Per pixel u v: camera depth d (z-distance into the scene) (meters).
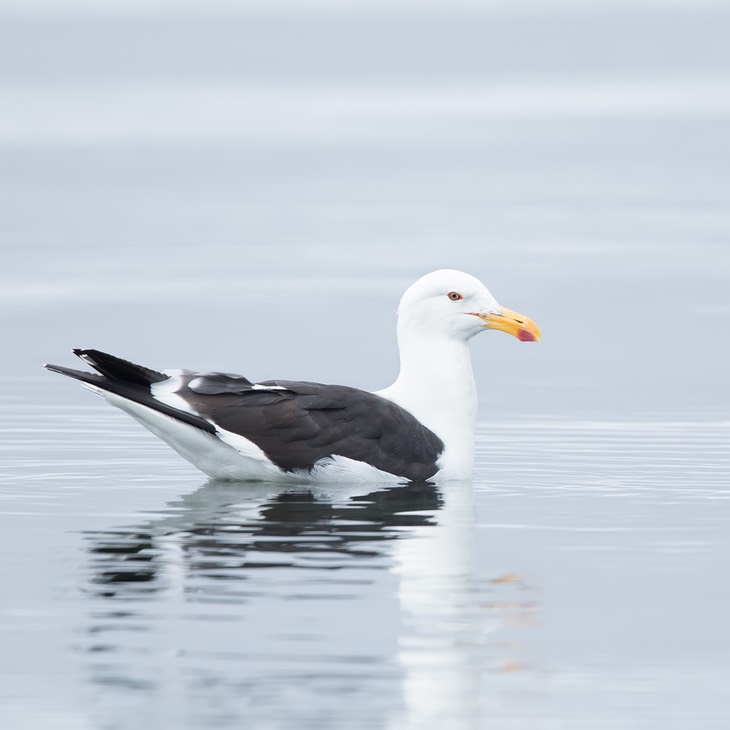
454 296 16.25
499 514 14.36
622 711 9.55
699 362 26.34
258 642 10.53
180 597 11.47
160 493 15.23
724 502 15.02
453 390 16.23
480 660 10.30
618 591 11.77
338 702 9.62
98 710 9.48
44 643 10.50
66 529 13.58
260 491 15.35
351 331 29.34
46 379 23.75
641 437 19.20
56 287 34.44
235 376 15.58
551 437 19.23
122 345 28.03
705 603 11.48
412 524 13.86
